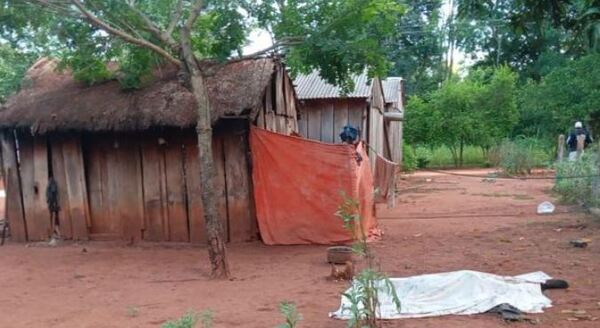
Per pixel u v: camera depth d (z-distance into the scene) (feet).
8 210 38.55
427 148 105.91
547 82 90.68
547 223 37.86
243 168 35.35
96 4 29.99
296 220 34.35
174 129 35.99
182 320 15.96
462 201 52.49
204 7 31.81
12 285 26.30
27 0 27.94
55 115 35.70
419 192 62.08
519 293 20.54
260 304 21.67
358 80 54.13
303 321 19.11
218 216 27.14
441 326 18.04
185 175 36.17
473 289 20.52
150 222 36.81
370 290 17.07
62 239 37.86
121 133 36.91
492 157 95.76
